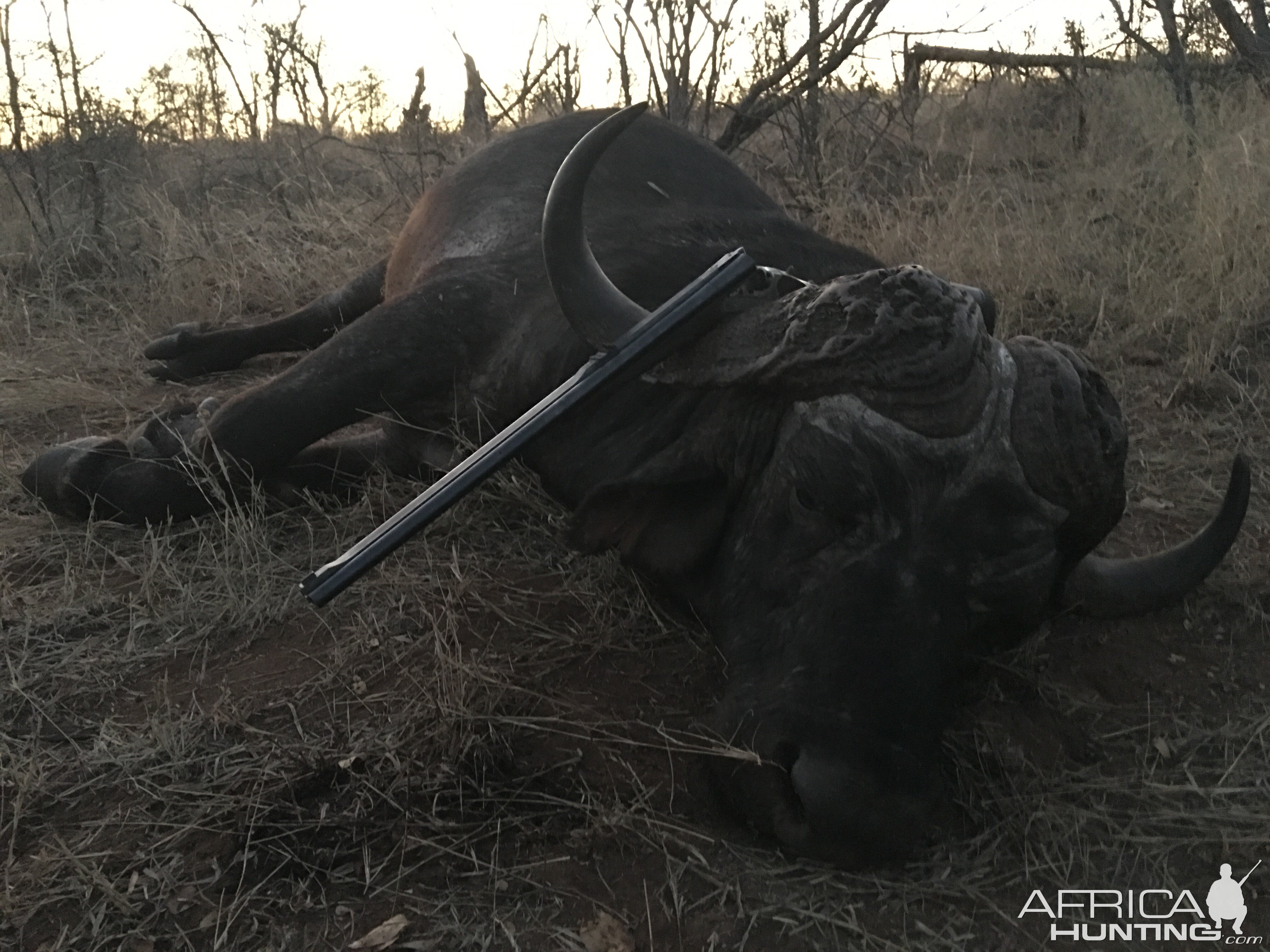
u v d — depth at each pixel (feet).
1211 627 11.36
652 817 8.64
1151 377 15.80
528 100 27.27
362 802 8.70
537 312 11.46
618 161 14.16
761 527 8.49
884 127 26.20
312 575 8.50
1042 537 7.92
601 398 10.28
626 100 22.38
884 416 7.79
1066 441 7.82
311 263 20.44
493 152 14.70
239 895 7.92
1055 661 10.87
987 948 7.96
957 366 7.70
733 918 7.98
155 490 12.08
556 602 11.23
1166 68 25.11
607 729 9.52
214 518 12.35
